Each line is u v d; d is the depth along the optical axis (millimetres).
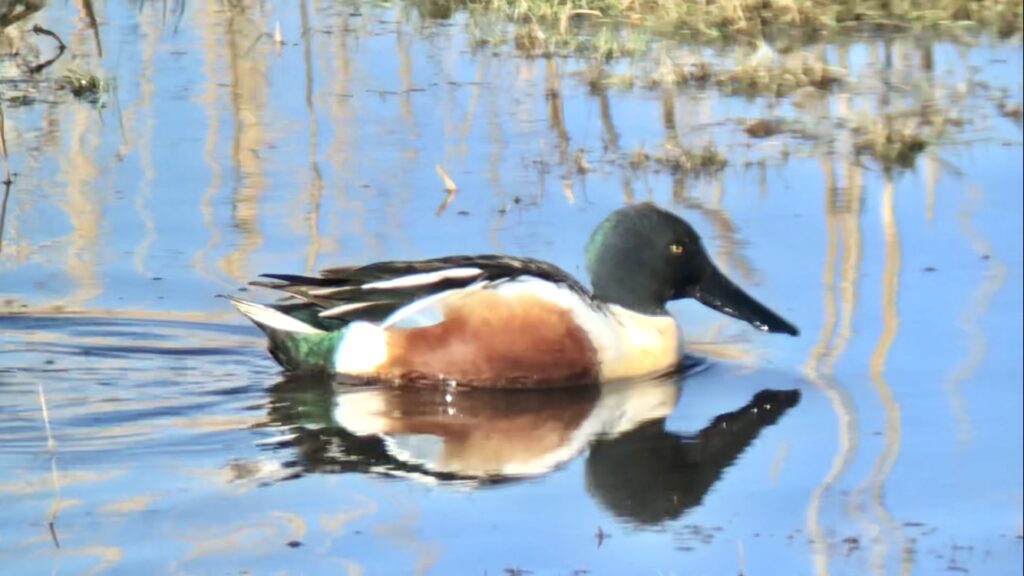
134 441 10555
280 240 14000
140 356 12039
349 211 14648
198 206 14680
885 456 10695
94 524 9211
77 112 17031
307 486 9906
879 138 16641
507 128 16922
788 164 16172
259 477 10023
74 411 11023
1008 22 20594
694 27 20188
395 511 9562
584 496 9938
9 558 8742
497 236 14172
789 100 18094
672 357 12422
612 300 12555
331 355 11953
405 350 11891
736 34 20094
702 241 13688
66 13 20219
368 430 10961
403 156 16031
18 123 16609
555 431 11117
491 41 19703
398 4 21141
